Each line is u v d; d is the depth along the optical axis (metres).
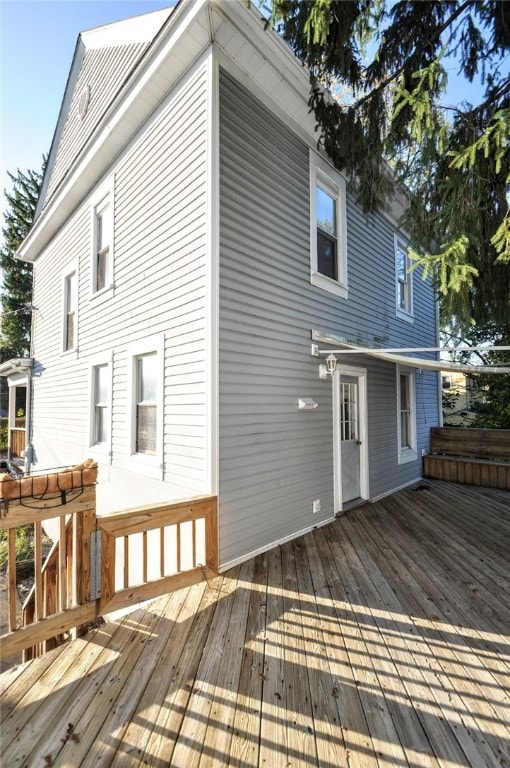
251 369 3.88
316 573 3.45
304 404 4.43
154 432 4.48
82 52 6.93
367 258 6.30
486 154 2.77
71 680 2.07
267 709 1.89
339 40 3.02
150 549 4.09
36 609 2.26
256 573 3.43
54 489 2.35
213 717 1.83
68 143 7.87
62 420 7.40
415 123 2.98
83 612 2.46
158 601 2.94
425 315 8.75
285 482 4.27
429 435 8.62
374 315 6.46
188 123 3.90
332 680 2.10
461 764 1.59
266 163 4.21
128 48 5.38
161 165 4.33
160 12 4.68
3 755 1.62
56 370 7.83
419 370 8.34
